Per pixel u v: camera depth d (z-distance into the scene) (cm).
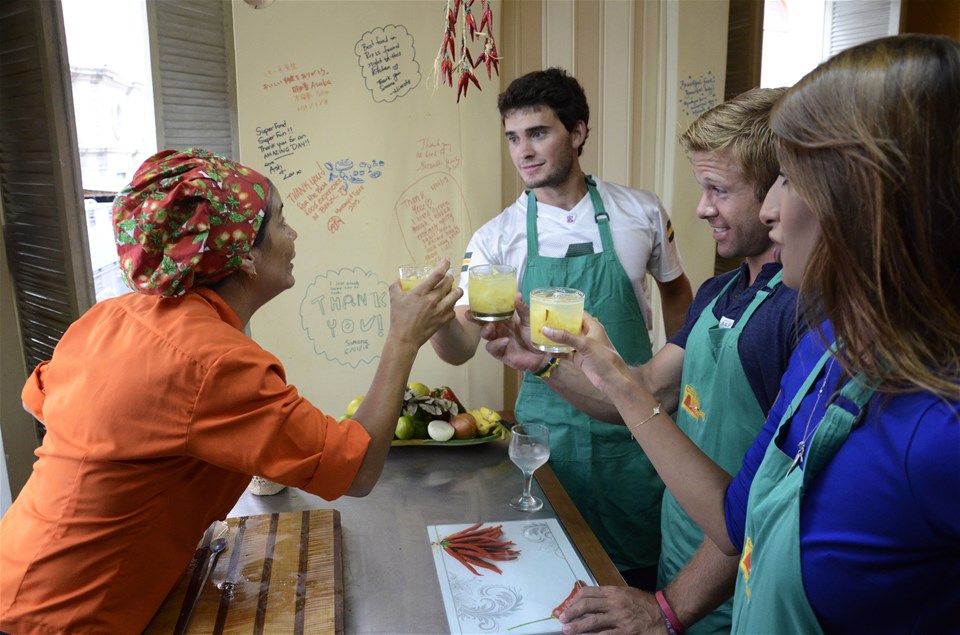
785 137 69
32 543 106
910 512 66
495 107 262
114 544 107
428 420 190
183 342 106
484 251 224
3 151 204
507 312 155
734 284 150
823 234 67
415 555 136
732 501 102
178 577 117
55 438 110
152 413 104
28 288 208
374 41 247
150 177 108
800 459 81
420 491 165
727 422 136
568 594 124
